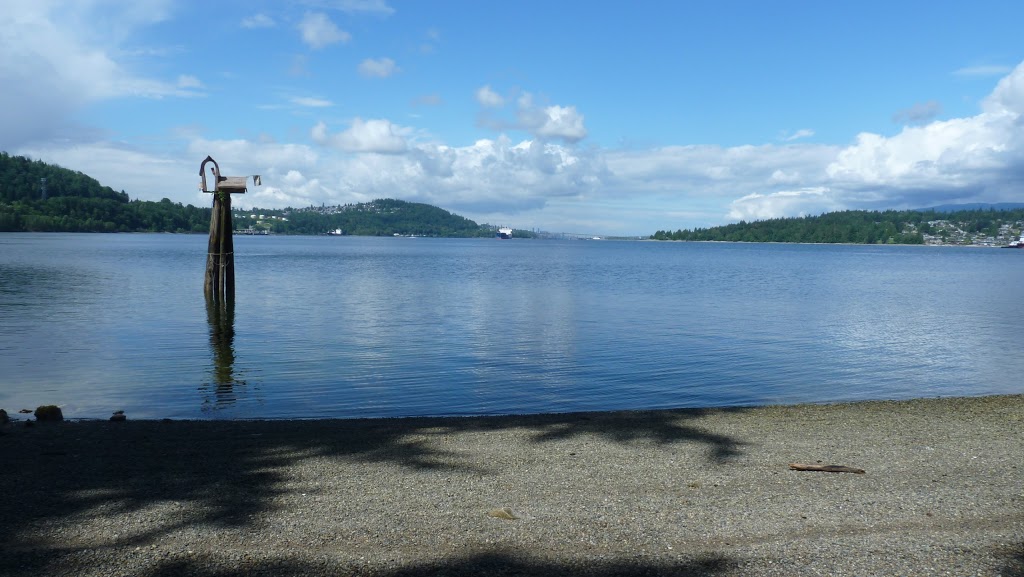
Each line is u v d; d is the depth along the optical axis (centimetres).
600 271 6888
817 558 472
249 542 502
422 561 466
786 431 928
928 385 1560
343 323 2541
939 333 2431
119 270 5388
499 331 2367
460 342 2105
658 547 493
